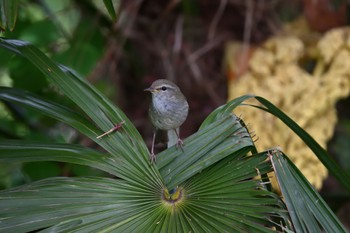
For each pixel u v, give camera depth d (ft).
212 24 38.93
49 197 19.24
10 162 19.48
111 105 21.98
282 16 41.34
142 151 21.47
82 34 37.14
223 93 39.11
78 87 21.84
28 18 38.22
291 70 38.14
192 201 20.81
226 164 22.02
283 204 21.22
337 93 37.45
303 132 22.85
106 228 19.13
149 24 39.34
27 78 36.14
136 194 20.35
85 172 32.91
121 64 39.45
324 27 40.93
